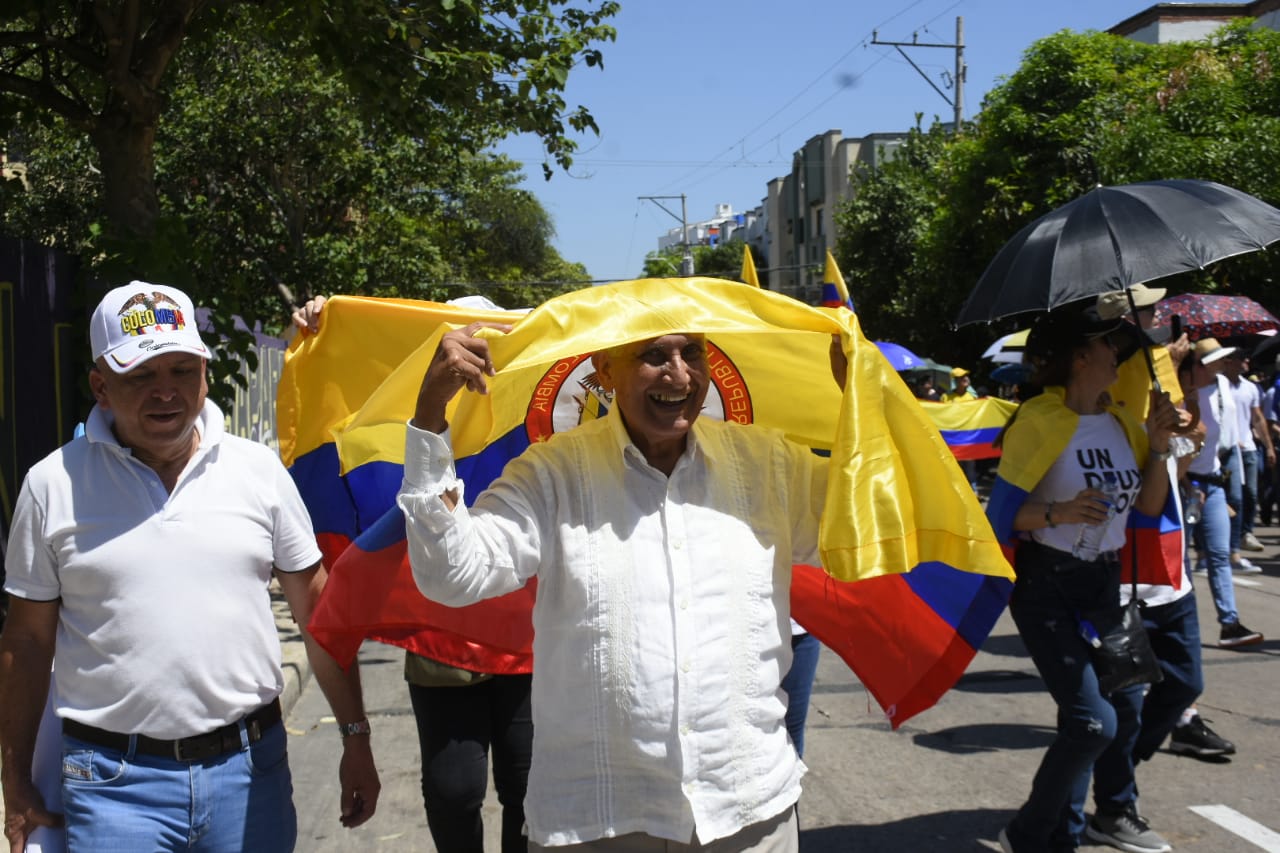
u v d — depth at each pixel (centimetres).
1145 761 500
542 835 227
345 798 283
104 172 790
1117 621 368
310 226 1950
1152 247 376
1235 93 1440
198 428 261
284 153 1764
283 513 268
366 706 650
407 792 512
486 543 219
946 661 275
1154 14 2308
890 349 1352
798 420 294
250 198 1819
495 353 229
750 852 228
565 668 226
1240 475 1024
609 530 228
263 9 893
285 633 762
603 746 223
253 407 1155
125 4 739
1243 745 545
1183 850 424
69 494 246
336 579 261
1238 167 1362
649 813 223
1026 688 661
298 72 1694
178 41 791
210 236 1762
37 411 622
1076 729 364
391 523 255
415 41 804
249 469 264
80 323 672
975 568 230
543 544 229
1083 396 387
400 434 333
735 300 236
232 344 729
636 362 230
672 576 225
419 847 451
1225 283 1362
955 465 234
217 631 250
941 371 2014
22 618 247
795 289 5075
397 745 579
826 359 279
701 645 223
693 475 236
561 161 918
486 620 295
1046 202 1644
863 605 279
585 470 234
